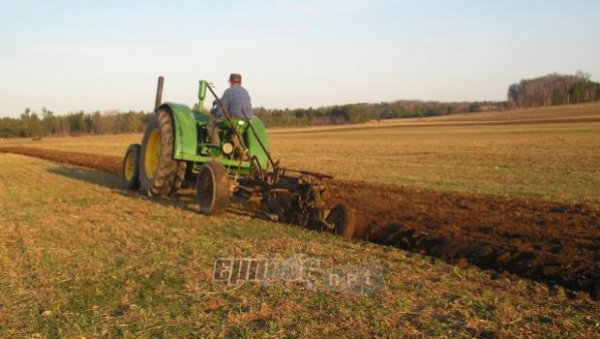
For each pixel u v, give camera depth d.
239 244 7.35
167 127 11.30
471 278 6.09
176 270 6.12
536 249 7.48
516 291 5.68
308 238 7.81
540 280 6.31
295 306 4.98
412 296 5.32
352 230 8.12
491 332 4.45
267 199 9.52
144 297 5.27
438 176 18.45
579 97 151.88
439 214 10.15
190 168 11.77
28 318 4.77
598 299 5.54
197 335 4.40
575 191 14.23
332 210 8.39
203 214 9.70
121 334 4.45
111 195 12.23
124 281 5.75
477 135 54.03
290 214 8.98
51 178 16.55
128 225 8.59
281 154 31.97
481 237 8.12
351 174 19.19
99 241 7.50
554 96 156.12
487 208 11.01
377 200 11.89
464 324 4.64
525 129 63.25
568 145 34.84
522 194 13.62
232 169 10.94
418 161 25.53
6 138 94.81
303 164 23.98
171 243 7.40
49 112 103.56
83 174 18.11
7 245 7.34
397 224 8.79
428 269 6.37
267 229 8.41
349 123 122.88
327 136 63.84
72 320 4.72
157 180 11.30
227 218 9.34
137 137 82.94
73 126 105.56
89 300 5.21
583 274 6.23
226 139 11.03
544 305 5.24
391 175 18.81
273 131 90.06
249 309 4.93
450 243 7.58
